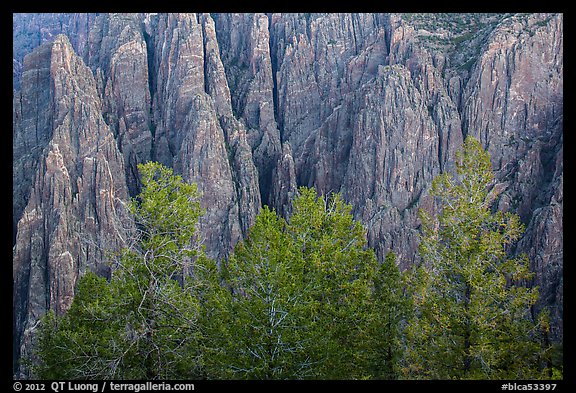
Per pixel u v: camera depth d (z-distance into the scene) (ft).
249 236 115.44
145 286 98.12
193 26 329.31
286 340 95.14
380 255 261.03
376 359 115.44
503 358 104.68
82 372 98.43
